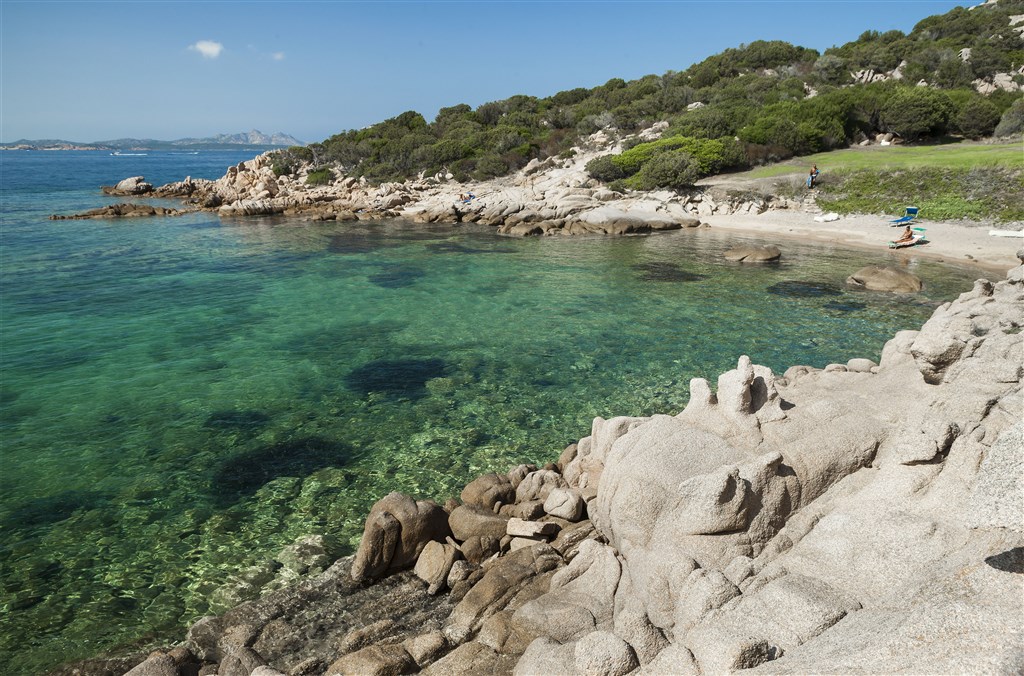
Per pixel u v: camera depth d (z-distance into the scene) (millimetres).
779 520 8445
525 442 14484
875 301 25594
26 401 16781
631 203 51625
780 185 50750
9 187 92938
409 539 9844
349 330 23172
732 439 9633
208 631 8594
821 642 5191
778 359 19328
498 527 10469
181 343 21719
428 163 75312
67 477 13055
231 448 14305
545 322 23812
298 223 54531
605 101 88812
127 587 9781
